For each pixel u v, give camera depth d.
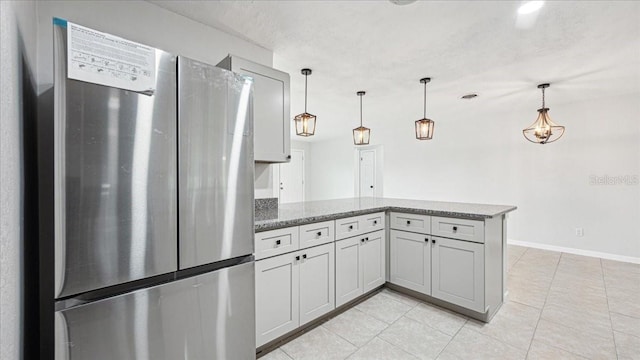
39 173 1.06
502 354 1.80
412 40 2.32
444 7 1.86
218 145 1.38
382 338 1.98
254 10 1.91
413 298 2.60
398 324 2.16
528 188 4.46
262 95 2.15
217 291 1.37
